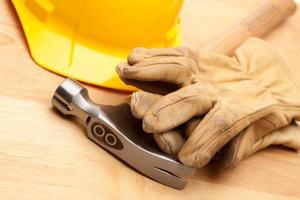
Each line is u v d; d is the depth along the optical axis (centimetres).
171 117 55
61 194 53
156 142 57
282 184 63
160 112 55
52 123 57
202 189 59
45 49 61
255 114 59
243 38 73
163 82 59
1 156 53
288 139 65
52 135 57
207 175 60
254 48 69
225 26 77
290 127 66
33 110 58
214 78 62
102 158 57
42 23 62
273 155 65
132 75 56
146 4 62
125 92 63
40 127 57
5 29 62
